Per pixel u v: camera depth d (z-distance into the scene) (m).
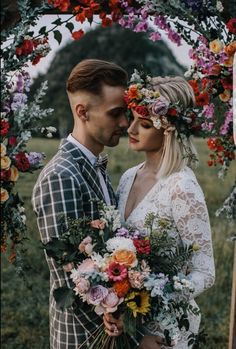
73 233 2.32
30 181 7.66
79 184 2.42
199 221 2.40
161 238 2.33
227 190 7.45
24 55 2.50
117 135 2.57
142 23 2.60
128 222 2.51
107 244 2.30
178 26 2.62
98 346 2.38
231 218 2.74
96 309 2.27
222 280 5.53
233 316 2.63
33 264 5.92
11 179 2.42
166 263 2.32
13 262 2.54
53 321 2.54
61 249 2.30
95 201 2.37
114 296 2.23
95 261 2.26
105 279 2.23
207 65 2.60
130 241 2.29
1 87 2.46
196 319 2.55
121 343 2.36
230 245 5.90
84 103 2.51
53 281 2.51
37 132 2.46
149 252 2.29
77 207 2.39
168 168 2.46
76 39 2.57
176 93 2.47
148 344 2.43
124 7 2.59
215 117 2.67
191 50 2.64
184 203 2.39
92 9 2.52
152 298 2.27
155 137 2.51
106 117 2.51
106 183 2.64
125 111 2.56
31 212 6.57
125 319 2.25
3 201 2.39
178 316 2.33
